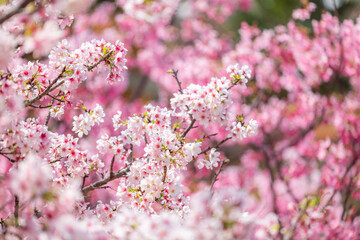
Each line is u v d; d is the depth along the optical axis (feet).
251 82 28.35
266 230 17.70
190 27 36.27
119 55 11.32
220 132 26.35
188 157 11.60
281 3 50.29
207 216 9.37
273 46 28.14
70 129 25.38
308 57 26.84
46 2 9.31
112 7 34.91
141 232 8.64
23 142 9.78
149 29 36.01
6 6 10.00
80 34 31.81
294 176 27.12
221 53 31.14
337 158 23.24
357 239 19.27
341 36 25.52
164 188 11.80
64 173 11.93
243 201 10.48
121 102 33.60
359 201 21.80
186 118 12.76
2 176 9.04
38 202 9.68
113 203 11.79
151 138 11.61
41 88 11.58
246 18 49.98
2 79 9.92
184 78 30.09
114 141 12.21
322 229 18.75
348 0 39.06
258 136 28.89
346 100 25.68
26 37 9.09
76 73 11.12
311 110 28.78
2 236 9.06
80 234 8.10
